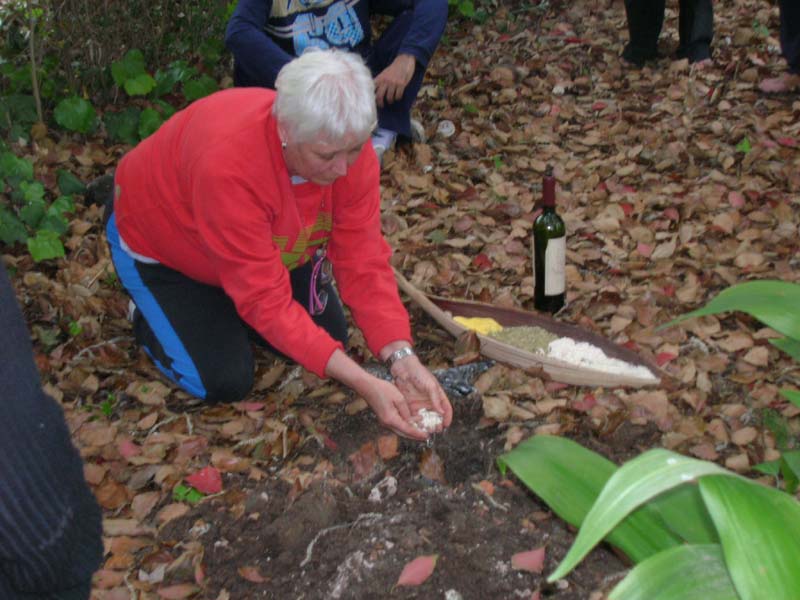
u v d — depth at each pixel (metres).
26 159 3.78
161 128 2.45
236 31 3.53
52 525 1.00
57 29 4.30
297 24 3.63
